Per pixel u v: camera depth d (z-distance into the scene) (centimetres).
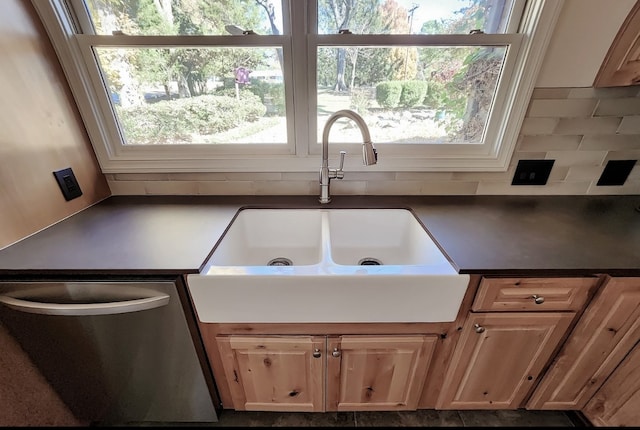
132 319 85
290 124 117
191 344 90
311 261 119
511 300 84
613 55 98
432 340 91
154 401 106
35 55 94
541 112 112
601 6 93
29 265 79
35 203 95
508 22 103
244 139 122
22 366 92
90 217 108
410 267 81
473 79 111
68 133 107
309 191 129
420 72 109
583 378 102
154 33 104
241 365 97
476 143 122
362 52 106
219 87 112
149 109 116
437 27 104
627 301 84
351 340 90
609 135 115
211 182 127
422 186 128
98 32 104
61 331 88
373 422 121
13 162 88
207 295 80
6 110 85
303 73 107
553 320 89
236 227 113
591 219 107
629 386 96
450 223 104
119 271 78
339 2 100
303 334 90
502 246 90
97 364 95
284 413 124
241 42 103
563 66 104
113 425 115
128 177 126
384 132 121
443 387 106
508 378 103
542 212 113
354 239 125
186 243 91
